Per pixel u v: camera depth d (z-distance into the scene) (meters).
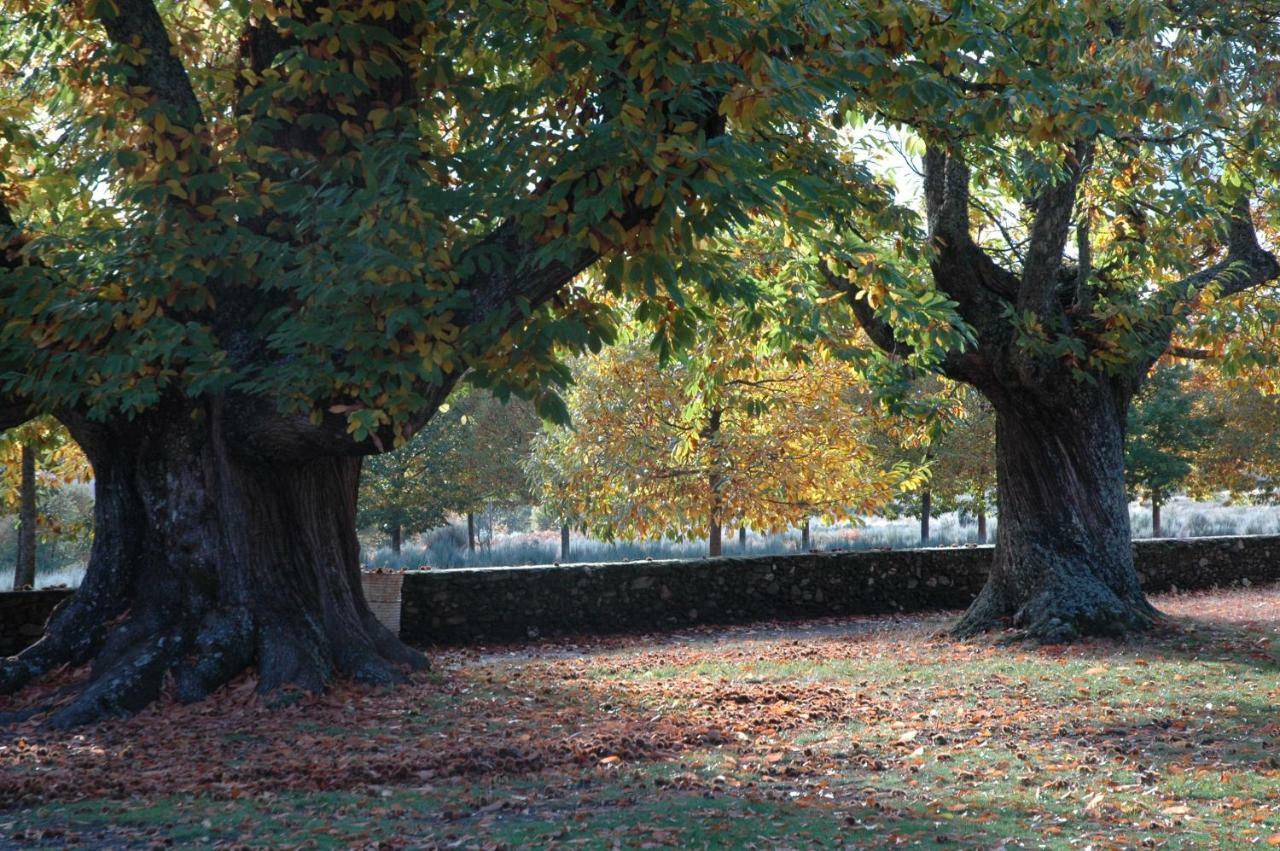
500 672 12.09
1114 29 13.53
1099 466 14.26
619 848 5.58
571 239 8.23
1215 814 6.18
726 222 8.09
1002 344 14.00
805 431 23.20
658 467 23.55
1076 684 10.61
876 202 12.12
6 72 11.57
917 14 9.28
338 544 11.41
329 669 10.59
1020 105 9.99
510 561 31.08
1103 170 13.91
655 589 17.28
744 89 8.30
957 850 5.56
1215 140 12.59
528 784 7.03
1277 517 44.91
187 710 9.56
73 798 6.88
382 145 9.10
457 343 8.73
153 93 9.72
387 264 8.15
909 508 39.25
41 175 11.12
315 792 6.92
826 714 9.34
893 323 12.10
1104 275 14.28
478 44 8.93
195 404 10.34
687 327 10.03
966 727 8.75
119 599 10.61
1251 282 14.72
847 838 5.74
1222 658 11.95
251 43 10.89
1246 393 33.34
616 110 8.19
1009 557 14.44
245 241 9.07
